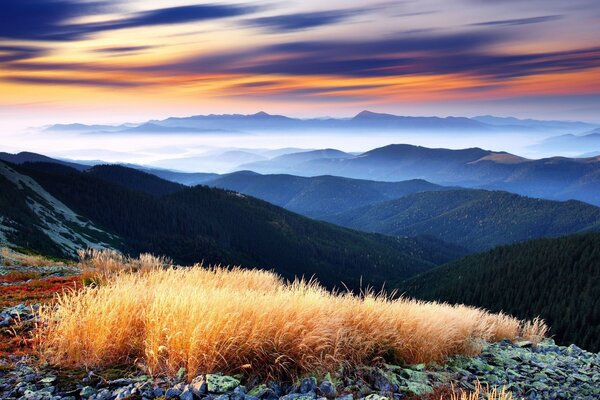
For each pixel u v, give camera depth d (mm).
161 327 6133
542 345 10938
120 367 5852
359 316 7863
